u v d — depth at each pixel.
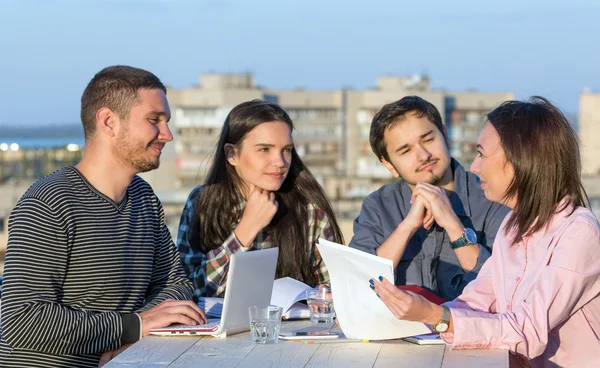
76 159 35.84
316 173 65.62
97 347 2.79
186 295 3.21
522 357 2.71
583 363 2.64
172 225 39.94
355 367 2.40
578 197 2.65
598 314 2.64
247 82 64.69
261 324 2.68
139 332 2.82
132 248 2.98
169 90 63.44
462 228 3.44
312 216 3.75
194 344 2.67
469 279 3.43
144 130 2.93
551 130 2.63
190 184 62.78
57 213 2.81
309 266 3.73
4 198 37.75
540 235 2.67
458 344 2.54
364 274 2.62
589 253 2.55
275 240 3.69
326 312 3.02
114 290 2.92
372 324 2.66
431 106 3.63
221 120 63.44
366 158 65.44
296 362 2.45
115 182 2.96
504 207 3.67
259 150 3.56
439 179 3.61
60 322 2.73
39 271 2.77
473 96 64.25
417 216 3.48
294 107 65.56
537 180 2.63
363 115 65.81
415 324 2.62
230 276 2.73
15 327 2.73
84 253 2.85
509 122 2.66
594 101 64.88
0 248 31.83
